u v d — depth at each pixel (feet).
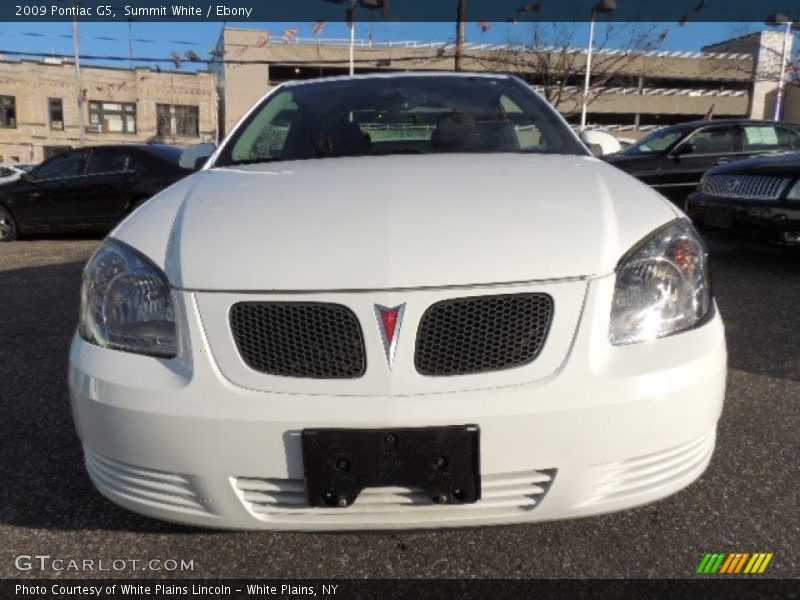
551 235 5.64
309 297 5.32
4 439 8.97
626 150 28.66
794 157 17.25
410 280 5.31
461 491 5.18
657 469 5.55
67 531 6.90
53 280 19.65
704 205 18.60
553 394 5.17
